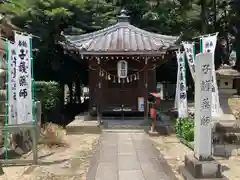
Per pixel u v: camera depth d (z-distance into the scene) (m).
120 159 7.67
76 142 9.92
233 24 21.94
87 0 15.84
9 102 7.65
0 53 9.60
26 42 8.00
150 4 20.41
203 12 20.20
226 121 8.73
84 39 13.37
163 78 22.92
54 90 12.17
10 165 7.23
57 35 14.70
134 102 12.94
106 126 12.02
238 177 6.42
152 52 11.56
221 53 23.03
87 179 6.16
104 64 12.68
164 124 11.77
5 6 14.09
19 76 7.77
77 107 20.52
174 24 21.30
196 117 6.42
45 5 14.12
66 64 16.94
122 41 12.70
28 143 9.05
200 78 6.19
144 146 9.13
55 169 6.96
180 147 9.11
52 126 10.18
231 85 8.93
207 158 6.15
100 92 12.71
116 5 20.58
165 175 6.41
